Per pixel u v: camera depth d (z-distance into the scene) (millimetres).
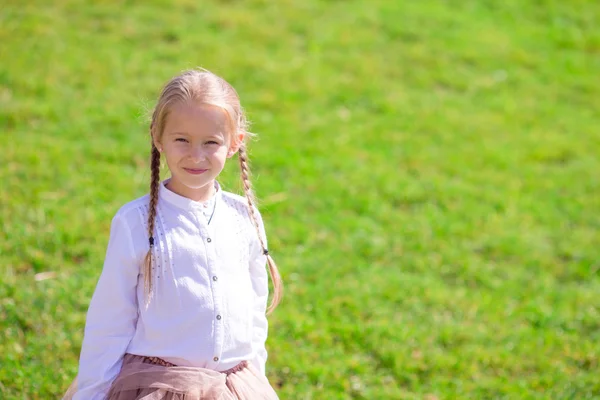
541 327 4777
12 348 3965
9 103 6645
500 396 4078
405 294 4922
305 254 5227
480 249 5609
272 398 2699
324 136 6945
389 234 5641
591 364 4426
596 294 5207
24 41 7660
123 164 6047
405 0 10203
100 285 2555
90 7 8586
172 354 2533
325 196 6012
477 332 4621
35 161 5840
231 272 2627
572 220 6148
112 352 2541
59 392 3699
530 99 8234
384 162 6664
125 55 7742
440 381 4164
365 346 4379
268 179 6090
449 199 6230
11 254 4750
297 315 4547
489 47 9219
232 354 2623
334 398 3920
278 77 7859
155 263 2531
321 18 9258
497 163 6895
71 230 5047
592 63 9258
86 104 6828
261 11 9188
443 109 7777
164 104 2502
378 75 8242
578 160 7141
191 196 2619
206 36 8406
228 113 2521
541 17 10305
